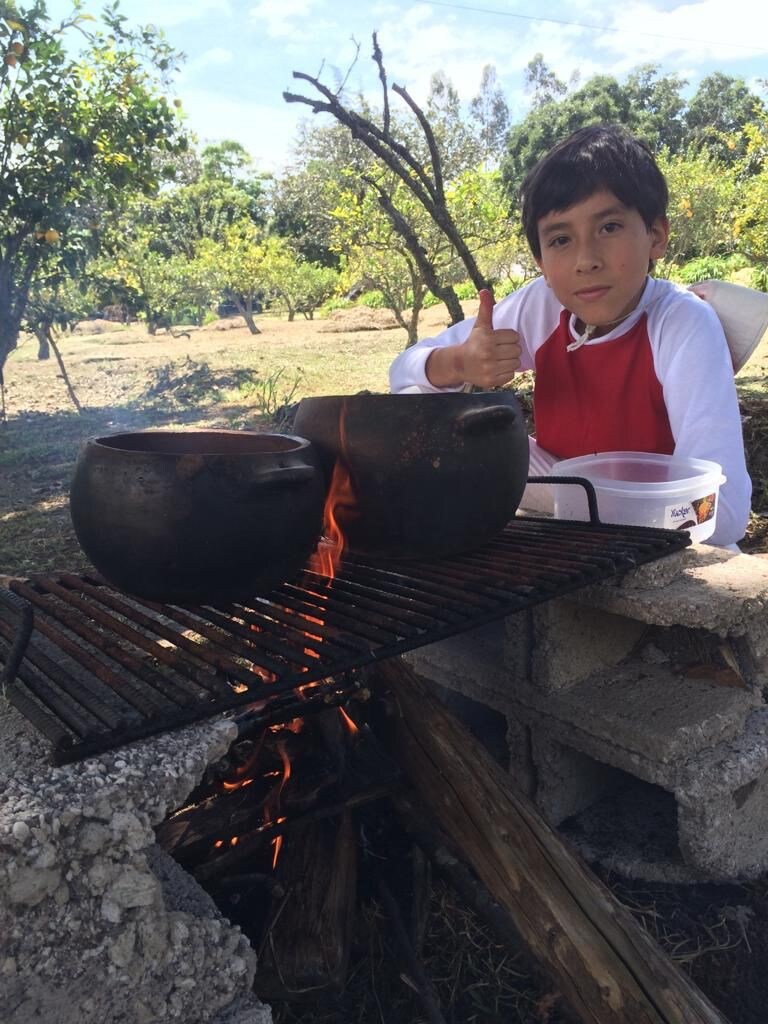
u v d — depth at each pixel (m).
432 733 1.42
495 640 1.71
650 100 39.72
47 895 0.83
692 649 1.55
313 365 9.81
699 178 13.05
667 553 1.39
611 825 1.59
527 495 1.96
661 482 1.57
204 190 29.83
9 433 7.01
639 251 1.57
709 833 1.34
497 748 1.80
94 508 1.12
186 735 0.95
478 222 8.70
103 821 0.85
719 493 1.59
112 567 1.14
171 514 1.07
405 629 1.08
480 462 1.30
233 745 1.39
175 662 0.99
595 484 1.63
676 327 1.65
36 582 1.42
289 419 6.08
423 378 1.76
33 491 5.07
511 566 1.31
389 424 1.29
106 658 1.22
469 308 14.54
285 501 1.13
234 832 1.23
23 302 6.01
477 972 1.30
